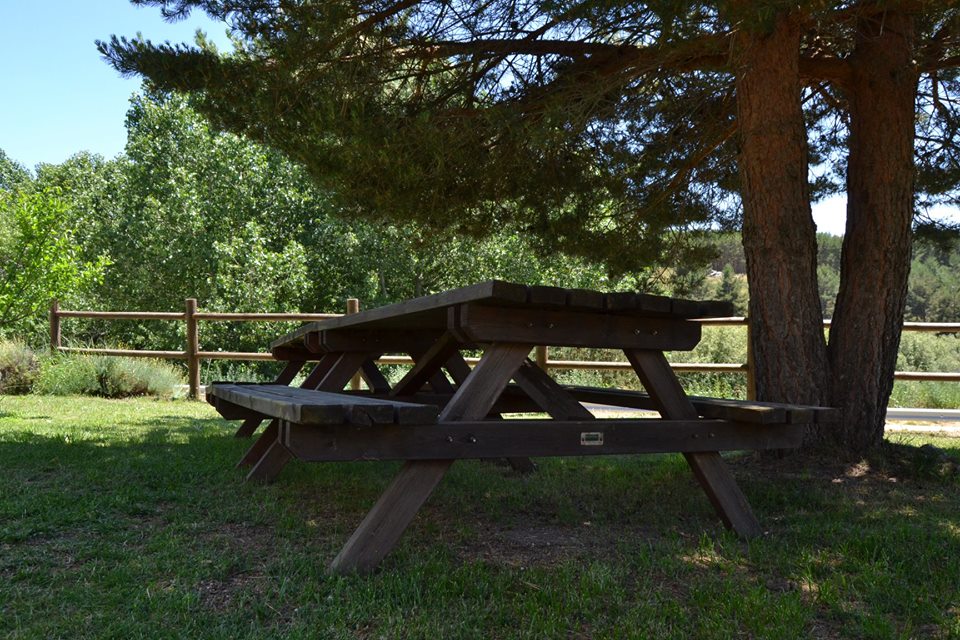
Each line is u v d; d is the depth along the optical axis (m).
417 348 4.73
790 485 4.18
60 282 10.34
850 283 4.88
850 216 4.93
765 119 4.66
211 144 23.41
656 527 3.36
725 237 7.46
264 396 3.24
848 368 4.80
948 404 10.41
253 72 5.15
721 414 3.19
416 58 5.28
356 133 4.93
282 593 2.35
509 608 2.28
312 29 4.61
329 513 3.50
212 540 3.00
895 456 4.73
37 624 2.10
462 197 5.81
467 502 3.81
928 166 6.57
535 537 3.18
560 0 4.00
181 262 22.66
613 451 2.94
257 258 21.45
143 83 5.53
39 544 2.91
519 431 2.76
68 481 4.02
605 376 12.21
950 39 5.02
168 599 2.30
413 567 2.62
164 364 10.77
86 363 9.88
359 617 2.17
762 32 3.84
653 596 2.44
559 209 6.59
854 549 2.97
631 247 6.93
